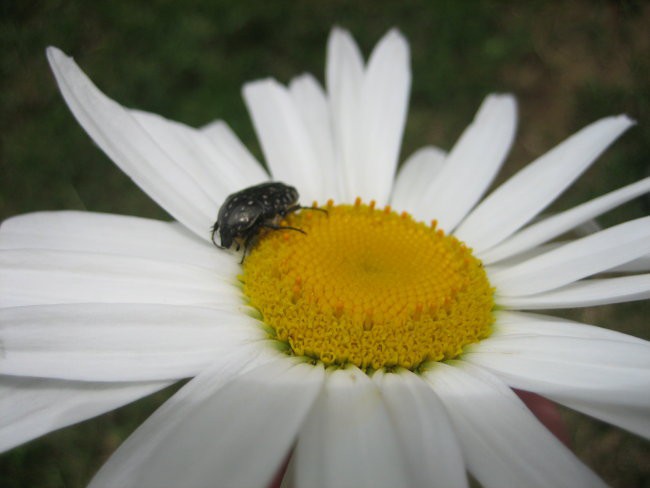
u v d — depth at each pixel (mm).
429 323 51
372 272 54
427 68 154
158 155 58
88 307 45
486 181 72
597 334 52
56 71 51
